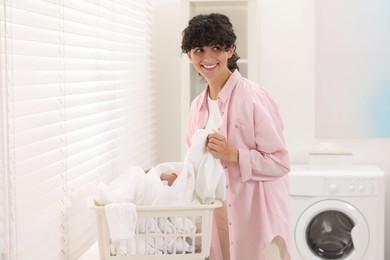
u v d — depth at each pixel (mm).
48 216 2176
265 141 2271
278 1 4207
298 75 4250
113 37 3129
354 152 4289
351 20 4180
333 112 4238
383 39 4180
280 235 2332
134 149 3617
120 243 1980
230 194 2316
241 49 3984
